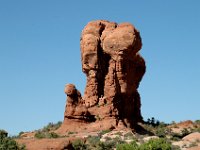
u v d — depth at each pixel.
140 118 89.00
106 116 80.00
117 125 79.62
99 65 84.94
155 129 87.88
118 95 82.56
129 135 75.56
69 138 71.12
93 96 83.75
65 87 81.75
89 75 85.19
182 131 88.94
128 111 84.56
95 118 81.00
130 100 85.75
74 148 68.38
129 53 84.00
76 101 81.19
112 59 83.94
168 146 63.84
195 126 96.19
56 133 79.31
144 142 70.88
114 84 82.06
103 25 88.00
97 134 76.12
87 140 72.44
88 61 85.44
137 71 89.62
